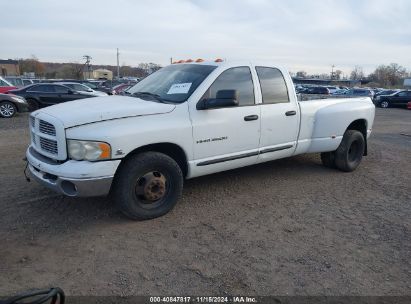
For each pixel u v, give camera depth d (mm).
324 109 5996
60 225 4090
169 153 4555
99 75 90750
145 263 3383
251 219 4430
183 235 3955
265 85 5215
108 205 4652
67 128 3764
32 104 16938
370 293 3043
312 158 7551
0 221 4133
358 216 4637
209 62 5020
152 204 4305
